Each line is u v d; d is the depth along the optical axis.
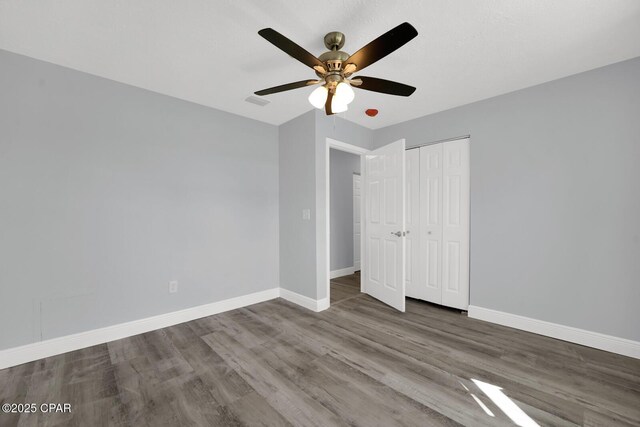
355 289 3.95
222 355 2.09
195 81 2.40
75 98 2.19
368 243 3.65
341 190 4.86
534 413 1.48
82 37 1.80
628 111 2.07
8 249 1.94
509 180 2.61
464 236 2.97
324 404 1.56
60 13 1.58
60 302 2.12
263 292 3.39
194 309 2.81
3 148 1.92
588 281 2.22
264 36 1.34
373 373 1.85
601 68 2.17
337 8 1.55
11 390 1.68
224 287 3.05
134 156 2.47
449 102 2.85
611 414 1.48
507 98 2.62
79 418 1.46
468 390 1.68
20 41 1.84
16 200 1.96
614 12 1.57
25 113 2.00
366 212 3.71
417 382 1.75
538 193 2.46
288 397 1.62
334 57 1.60
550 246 2.39
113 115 2.36
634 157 2.05
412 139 3.35
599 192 2.18
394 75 2.29
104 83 2.32
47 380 1.78
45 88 2.07
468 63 2.12
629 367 1.91
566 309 2.32
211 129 2.96
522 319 2.54
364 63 1.54
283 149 3.48
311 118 3.07
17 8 1.53
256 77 2.33
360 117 3.27
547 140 2.41
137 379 1.79
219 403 1.57
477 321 2.75
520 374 1.84
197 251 2.85
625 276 2.08
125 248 2.41
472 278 2.85
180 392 1.67
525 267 2.52
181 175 2.75
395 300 3.09
